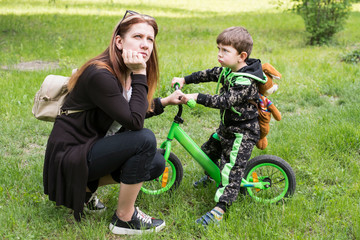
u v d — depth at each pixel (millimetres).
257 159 3143
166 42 10227
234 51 2830
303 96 5789
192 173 3553
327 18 10531
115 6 16984
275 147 4008
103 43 9750
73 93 2518
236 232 2738
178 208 2982
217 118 5000
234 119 2918
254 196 3158
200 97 2855
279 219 2896
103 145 2529
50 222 2814
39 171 3480
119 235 2762
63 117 2559
